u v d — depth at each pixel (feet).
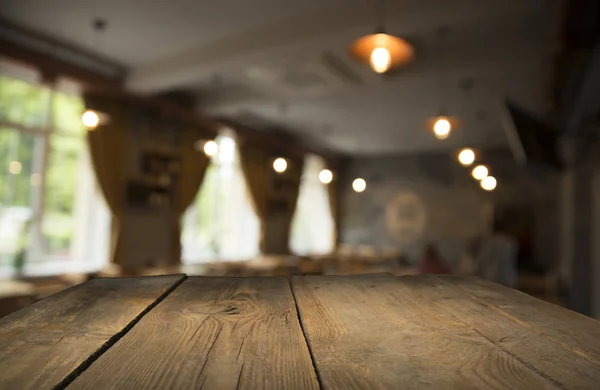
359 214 41.70
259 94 22.12
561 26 11.86
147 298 3.22
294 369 1.84
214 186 29.81
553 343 2.26
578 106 17.34
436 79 19.93
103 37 16.24
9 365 1.82
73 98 20.90
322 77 19.08
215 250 29.17
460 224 37.70
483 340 2.29
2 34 15.60
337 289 3.68
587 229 22.89
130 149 21.62
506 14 13.67
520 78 19.43
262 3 13.55
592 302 22.36
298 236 40.22
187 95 23.95
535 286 26.63
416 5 12.34
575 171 23.40
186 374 1.77
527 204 35.35
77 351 2.01
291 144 33.42
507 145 35.83
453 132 31.83
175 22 14.94
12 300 13.84
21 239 18.85
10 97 19.02
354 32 13.61
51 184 20.27
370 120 28.81
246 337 2.31
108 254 20.86
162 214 23.45
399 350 2.11
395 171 40.83
